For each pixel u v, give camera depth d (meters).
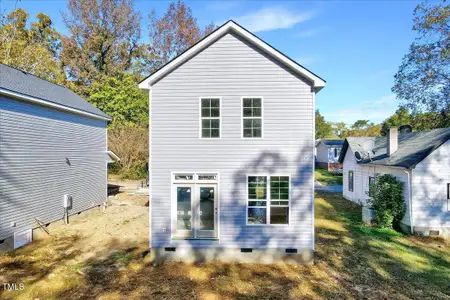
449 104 21.83
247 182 9.17
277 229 9.12
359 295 7.09
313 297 6.98
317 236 11.80
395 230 12.85
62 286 7.46
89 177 16.28
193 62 9.23
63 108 13.42
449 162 11.83
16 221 10.66
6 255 9.74
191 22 38.53
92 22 34.72
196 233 9.24
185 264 8.98
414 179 12.04
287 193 9.16
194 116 9.23
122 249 10.34
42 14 35.69
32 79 14.91
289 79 9.12
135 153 29.06
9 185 10.38
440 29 20.41
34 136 11.77
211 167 9.20
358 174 18.11
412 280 7.95
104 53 36.88
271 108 9.15
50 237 11.74
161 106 9.23
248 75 9.16
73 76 35.03
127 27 37.09
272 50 8.93
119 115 31.94
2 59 25.52
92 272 8.36
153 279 7.92
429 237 11.70
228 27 8.98
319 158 43.88
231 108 9.20
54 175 13.08
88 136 16.23
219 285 7.58
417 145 13.59
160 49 38.22
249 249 9.16
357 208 17.16
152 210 9.28
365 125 69.81
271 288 7.43
